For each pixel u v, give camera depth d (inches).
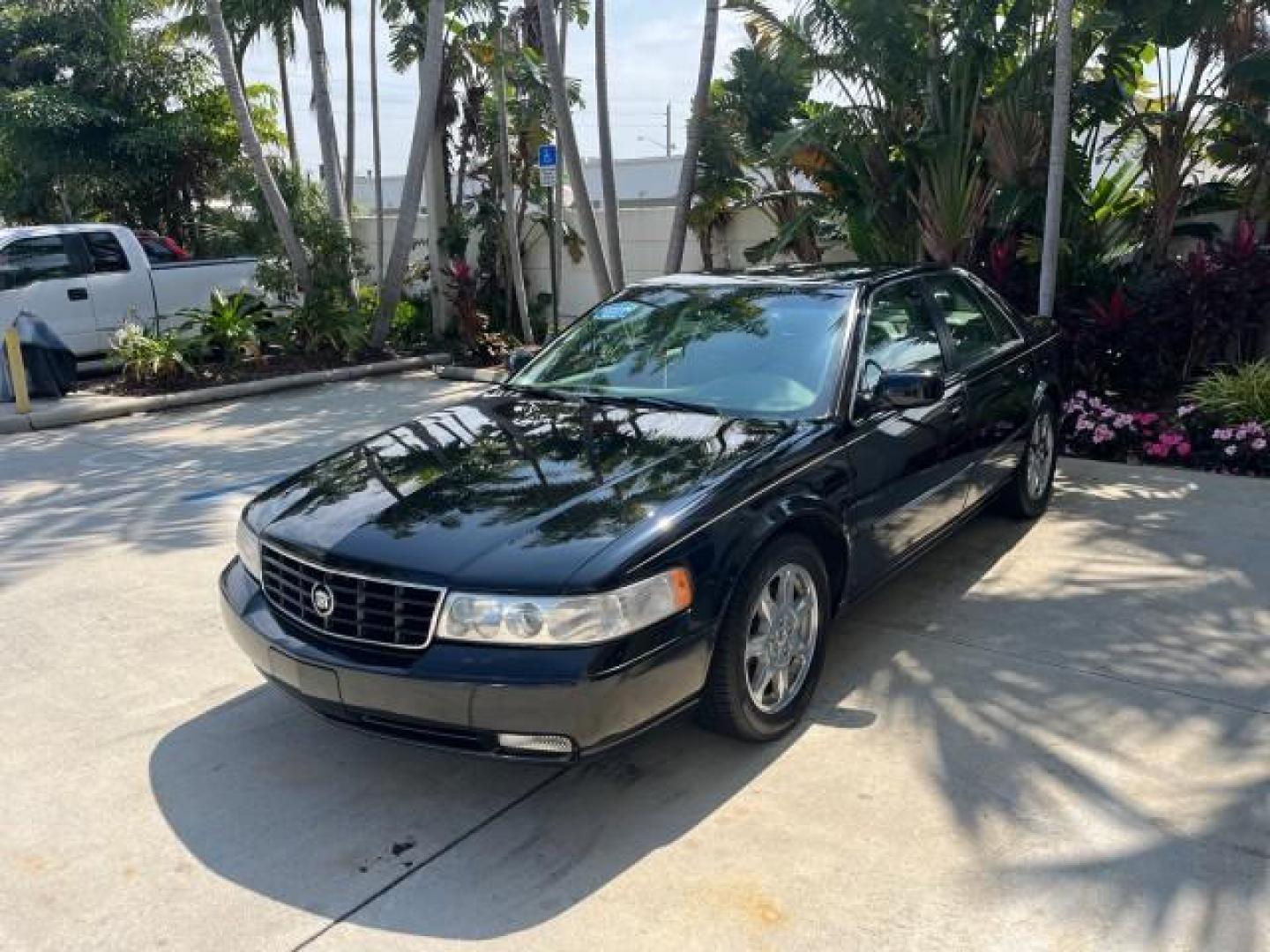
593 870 123.0
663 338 190.1
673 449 152.6
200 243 714.8
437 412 187.0
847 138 389.1
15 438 383.9
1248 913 111.5
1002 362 219.5
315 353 521.7
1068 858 121.5
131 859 128.9
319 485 156.8
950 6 365.1
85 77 671.1
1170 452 295.4
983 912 113.0
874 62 370.9
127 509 283.0
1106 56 370.3
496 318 595.2
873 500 166.9
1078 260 372.5
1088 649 175.9
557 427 165.6
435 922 115.3
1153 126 391.5
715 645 135.3
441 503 140.9
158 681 177.3
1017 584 205.3
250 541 150.9
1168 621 186.1
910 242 400.8
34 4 673.0
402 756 150.9
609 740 124.3
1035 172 354.6
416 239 673.0
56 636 196.7
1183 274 328.2
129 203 719.7
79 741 157.5
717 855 124.6
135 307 504.7
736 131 459.5
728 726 141.7
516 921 114.7
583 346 198.5
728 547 135.4
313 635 135.5
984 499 215.2
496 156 589.9
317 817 136.3
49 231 485.4
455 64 570.9
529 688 119.5
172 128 661.3
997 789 135.9
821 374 169.5
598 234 501.4
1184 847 122.8
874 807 132.9
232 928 115.6
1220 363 337.1
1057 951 107.0
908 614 192.5
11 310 469.4
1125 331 328.8
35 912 119.6
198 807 139.5
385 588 128.2
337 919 116.5
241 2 608.4
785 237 404.5
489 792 140.4
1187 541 227.0
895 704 159.2
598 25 438.3
